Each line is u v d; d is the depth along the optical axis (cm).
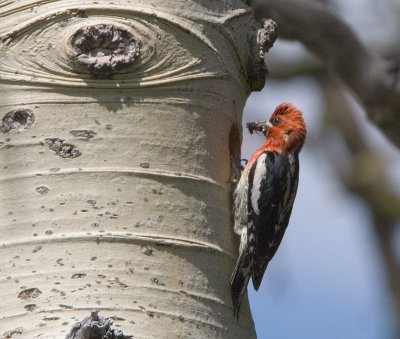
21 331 988
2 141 1070
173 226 1057
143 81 1086
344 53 1630
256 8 1636
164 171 1072
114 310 998
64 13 1088
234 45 1181
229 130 1163
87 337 920
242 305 1117
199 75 1122
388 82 1619
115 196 1047
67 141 1062
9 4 1103
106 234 1028
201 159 1105
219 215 1112
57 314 991
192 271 1052
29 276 1013
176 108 1098
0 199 1052
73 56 1073
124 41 1086
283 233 1401
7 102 1077
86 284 1006
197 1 1146
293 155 1463
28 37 1089
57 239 1025
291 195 1431
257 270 1324
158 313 1012
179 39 1116
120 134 1069
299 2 1617
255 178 1405
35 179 1049
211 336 1039
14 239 1032
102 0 1095
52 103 1071
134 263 1025
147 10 1102
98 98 1073
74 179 1048
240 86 1207
